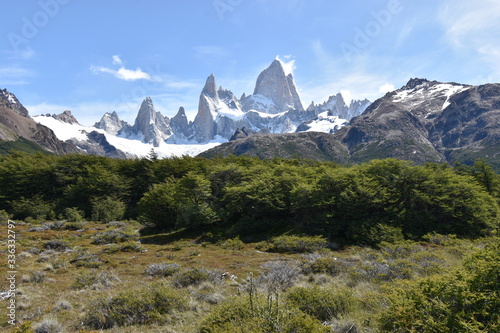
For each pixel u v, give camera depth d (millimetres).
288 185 34781
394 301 5203
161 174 58688
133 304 9195
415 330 4430
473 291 4297
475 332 3736
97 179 55031
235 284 13453
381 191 28172
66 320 9469
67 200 54125
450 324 4035
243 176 43250
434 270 10305
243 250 25203
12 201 53875
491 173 38188
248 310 6062
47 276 15969
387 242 22156
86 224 43812
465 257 5734
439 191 27594
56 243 25828
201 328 6770
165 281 14453
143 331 8047
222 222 37406
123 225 42531
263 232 32031
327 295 7566
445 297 4566
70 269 17875
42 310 10523
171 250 25719
